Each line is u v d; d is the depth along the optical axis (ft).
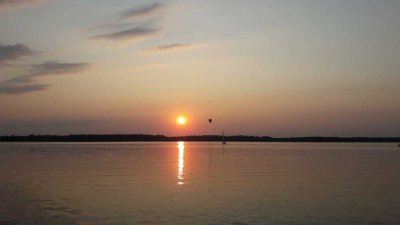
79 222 79.82
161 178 158.71
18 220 81.46
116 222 79.82
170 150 532.73
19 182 146.10
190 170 197.98
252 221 80.53
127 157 331.57
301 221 80.59
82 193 117.91
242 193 117.50
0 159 301.43
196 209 92.22
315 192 119.75
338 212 89.25
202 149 589.32
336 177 163.02
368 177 163.12
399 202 102.06
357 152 465.88
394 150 546.26
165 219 82.23
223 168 211.00
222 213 87.81
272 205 97.30
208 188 128.57
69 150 515.91
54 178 159.22
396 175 171.63
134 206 96.12
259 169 204.23
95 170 197.57
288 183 141.90
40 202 102.12
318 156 357.41
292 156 356.38
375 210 91.56
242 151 497.46
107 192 119.75
